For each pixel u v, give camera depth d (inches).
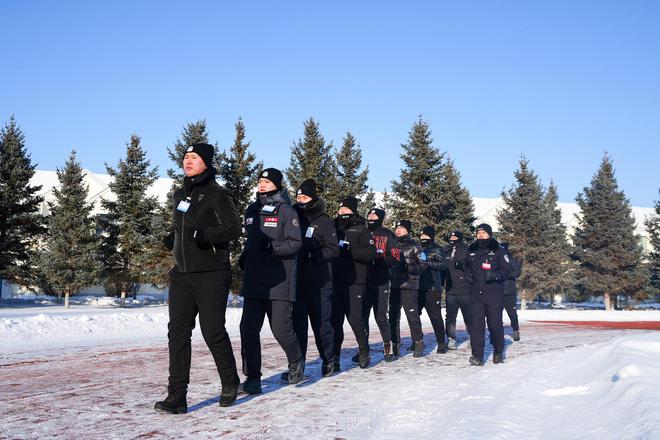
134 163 1323.8
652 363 179.2
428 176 1328.7
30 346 356.5
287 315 208.1
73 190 1243.2
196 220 169.2
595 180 1664.6
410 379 239.3
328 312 245.3
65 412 171.9
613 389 161.8
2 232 1227.2
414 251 324.5
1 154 1253.7
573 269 1594.5
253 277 204.8
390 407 181.8
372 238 271.4
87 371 257.3
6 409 175.9
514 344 409.4
